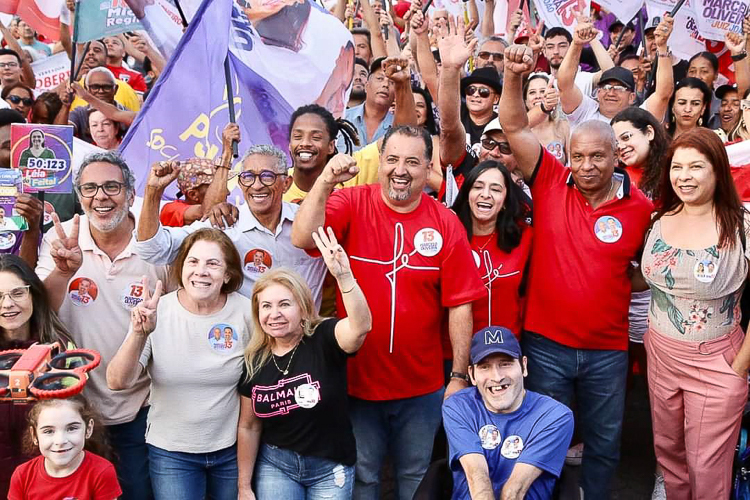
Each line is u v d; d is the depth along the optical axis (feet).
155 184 12.14
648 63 27.20
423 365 13.20
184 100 15.02
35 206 12.82
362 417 13.34
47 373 10.70
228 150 14.35
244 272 13.52
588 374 13.98
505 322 14.28
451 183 15.17
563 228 13.79
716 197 12.87
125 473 13.21
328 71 17.29
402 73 15.46
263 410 12.19
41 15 21.67
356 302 11.65
